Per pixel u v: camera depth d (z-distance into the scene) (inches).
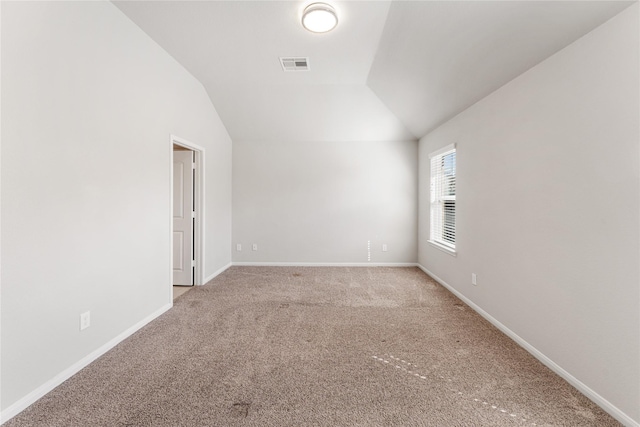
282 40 104.7
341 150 194.9
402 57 109.0
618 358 56.5
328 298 130.6
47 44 64.3
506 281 93.8
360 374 72.6
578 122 65.2
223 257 183.6
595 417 57.4
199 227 150.3
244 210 197.0
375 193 195.0
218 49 111.1
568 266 68.5
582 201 64.5
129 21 91.7
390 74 126.2
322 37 102.7
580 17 59.6
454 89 111.7
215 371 73.7
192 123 136.6
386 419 57.3
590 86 62.0
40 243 63.4
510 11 67.5
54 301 66.8
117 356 80.7
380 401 62.6
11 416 57.2
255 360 79.0
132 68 93.7
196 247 150.9
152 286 106.2
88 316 76.7
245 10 87.8
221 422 56.3
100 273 81.0
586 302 63.6
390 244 195.9
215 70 130.0
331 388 67.1
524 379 70.1
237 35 101.4
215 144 166.6
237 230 197.5
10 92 57.0
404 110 156.9
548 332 75.3
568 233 68.4
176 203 150.6
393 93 143.7
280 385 68.1
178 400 62.7
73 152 71.6
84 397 63.3
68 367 70.6
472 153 115.6
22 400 59.4
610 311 58.2
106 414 58.3
